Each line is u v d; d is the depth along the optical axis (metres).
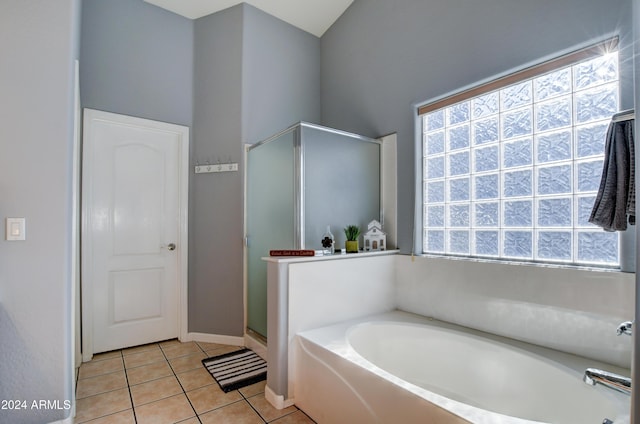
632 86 1.53
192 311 3.13
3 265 1.59
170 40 3.11
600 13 1.63
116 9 2.83
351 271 2.34
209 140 3.15
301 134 2.38
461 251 2.31
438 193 2.47
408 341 2.17
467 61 2.21
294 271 2.05
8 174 1.60
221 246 3.09
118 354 2.77
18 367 1.60
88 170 2.68
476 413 1.16
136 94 2.91
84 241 2.65
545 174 1.89
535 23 1.87
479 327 2.08
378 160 2.84
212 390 2.19
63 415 1.67
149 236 3.00
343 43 3.35
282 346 1.99
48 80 1.68
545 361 1.61
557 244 1.83
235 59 3.12
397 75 2.73
